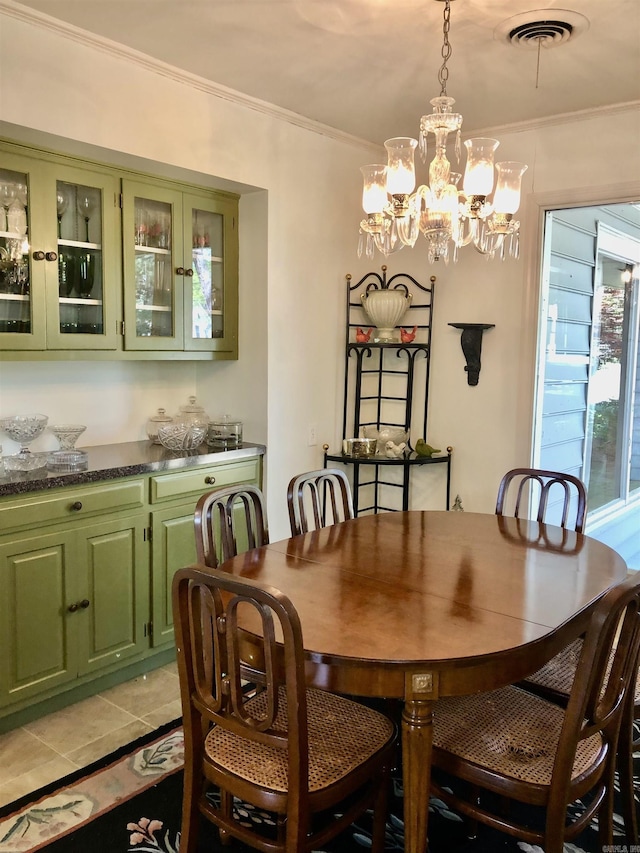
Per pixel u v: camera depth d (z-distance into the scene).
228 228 3.40
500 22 2.34
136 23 2.41
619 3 2.20
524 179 3.50
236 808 2.16
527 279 3.52
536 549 2.32
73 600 2.67
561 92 3.02
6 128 2.42
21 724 2.59
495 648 1.55
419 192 2.15
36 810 2.11
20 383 2.99
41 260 2.65
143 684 2.93
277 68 2.79
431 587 1.93
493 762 1.65
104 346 2.91
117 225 2.92
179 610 1.59
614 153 3.23
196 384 3.79
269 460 3.50
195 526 2.09
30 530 2.50
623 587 1.50
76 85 2.53
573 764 1.57
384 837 1.87
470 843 2.01
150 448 3.28
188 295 3.25
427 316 3.92
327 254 3.72
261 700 1.92
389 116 3.37
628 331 4.47
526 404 3.58
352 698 2.59
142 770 2.32
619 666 1.64
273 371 3.47
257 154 3.25
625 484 4.70
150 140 2.79
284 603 1.38
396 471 4.11
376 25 2.39
